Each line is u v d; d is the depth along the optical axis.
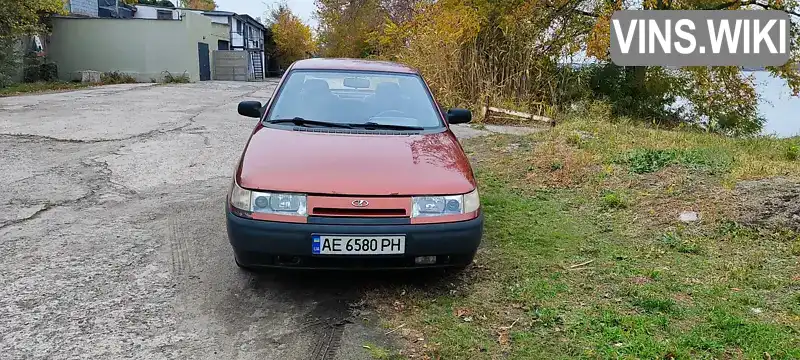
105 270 3.48
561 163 6.41
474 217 3.18
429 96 4.55
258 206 3.01
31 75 19.70
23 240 3.95
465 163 3.55
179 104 12.50
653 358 2.52
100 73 21.70
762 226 4.21
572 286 3.34
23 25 17.45
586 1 13.80
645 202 4.96
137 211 4.70
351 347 2.67
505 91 12.49
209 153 7.05
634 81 13.71
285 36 42.47
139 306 3.03
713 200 4.72
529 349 2.64
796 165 5.69
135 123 9.17
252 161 3.28
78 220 4.43
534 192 5.55
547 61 12.91
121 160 6.48
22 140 7.39
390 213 3.02
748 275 3.47
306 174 3.09
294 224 2.96
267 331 2.81
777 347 2.61
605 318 2.91
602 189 5.44
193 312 2.99
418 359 2.57
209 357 2.57
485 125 10.88
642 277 3.47
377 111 4.20
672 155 6.21
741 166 5.65
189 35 23.14
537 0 12.76
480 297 3.21
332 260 3.01
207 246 3.94
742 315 2.95
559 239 4.19
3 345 2.60
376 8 27.75
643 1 12.95
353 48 28.98
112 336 2.71
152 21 22.58
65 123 8.88
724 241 4.08
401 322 2.92
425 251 3.05
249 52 32.12
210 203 4.99
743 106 14.51
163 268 3.54
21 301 3.03
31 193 5.11
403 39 16.27
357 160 3.29
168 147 7.30
